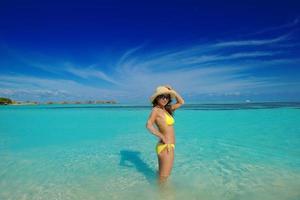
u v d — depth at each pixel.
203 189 5.02
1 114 27.75
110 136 11.88
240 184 5.25
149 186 5.27
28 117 23.38
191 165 6.67
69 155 8.05
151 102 5.39
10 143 10.23
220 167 6.47
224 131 12.82
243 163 6.80
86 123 17.81
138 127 15.31
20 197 4.80
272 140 10.16
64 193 4.96
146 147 9.28
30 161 7.36
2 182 5.61
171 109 5.53
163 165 5.18
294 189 4.94
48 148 9.20
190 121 18.00
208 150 8.45
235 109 32.50
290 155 7.63
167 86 5.50
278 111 26.64
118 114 26.83
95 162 7.20
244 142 9.81
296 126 14.33
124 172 6.23
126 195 4.82
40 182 5.59
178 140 10.38
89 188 5.21
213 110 30.72
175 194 4.82
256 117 20.05
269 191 4.86
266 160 7.09
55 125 16.62
